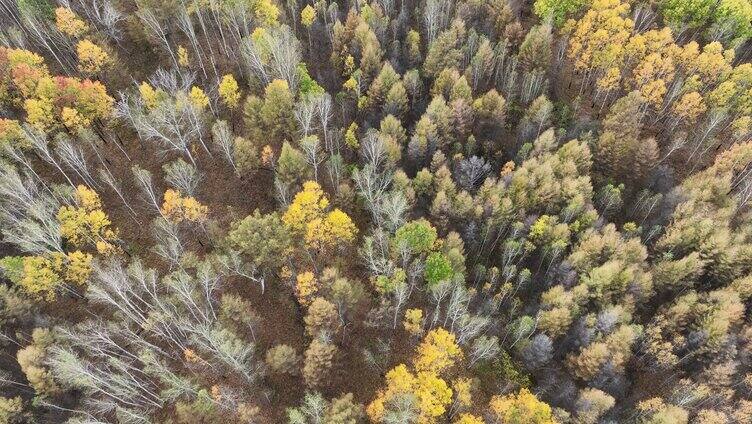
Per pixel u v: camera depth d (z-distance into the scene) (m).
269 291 69.75
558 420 57.84
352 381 64.06
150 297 66.50
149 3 87.56
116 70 87.00
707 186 80.94
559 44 102.31
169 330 59.56
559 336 69.62
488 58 94.38
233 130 86.44
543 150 82.31
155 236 70.94
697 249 73.94
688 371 67.62
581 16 109.12
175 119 69.62
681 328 67.62
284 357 57.53
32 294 62.62
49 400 56.88
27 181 67.50
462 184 79.44
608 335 63.78
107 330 58.19
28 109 70.69
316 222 63.22
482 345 61.72
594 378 62.97
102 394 58.19
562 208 77.75
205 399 55.12
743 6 103.50
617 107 87.94
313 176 80.56
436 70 94.25
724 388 61.72
